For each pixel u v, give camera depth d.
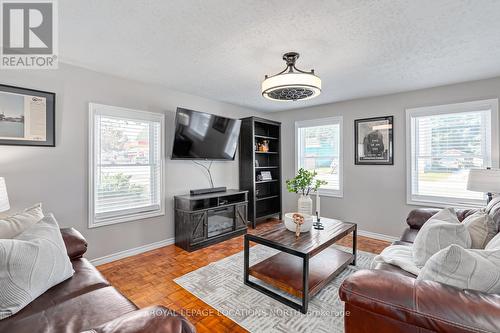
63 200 2.53
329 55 2.36
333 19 1.76
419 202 3.44
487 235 1.61
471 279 1.03
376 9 1.64
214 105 4.07
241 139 4.50
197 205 3.39
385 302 1.00
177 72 2.82
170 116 3.46
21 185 2.29
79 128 2.63
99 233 2.79
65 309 1.21
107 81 2.85
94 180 2.74
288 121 4.91
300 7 1.62
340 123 4.18
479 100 3.02
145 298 2.08
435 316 0.91
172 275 2.50
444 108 3.25
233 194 3.76
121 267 2.69
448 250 1.09
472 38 2.04
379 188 3.79
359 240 3.65
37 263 1.31
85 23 1.82
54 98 2.47
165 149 3.40
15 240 1.30
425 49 2.24
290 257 2.58
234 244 3.47
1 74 2.19
